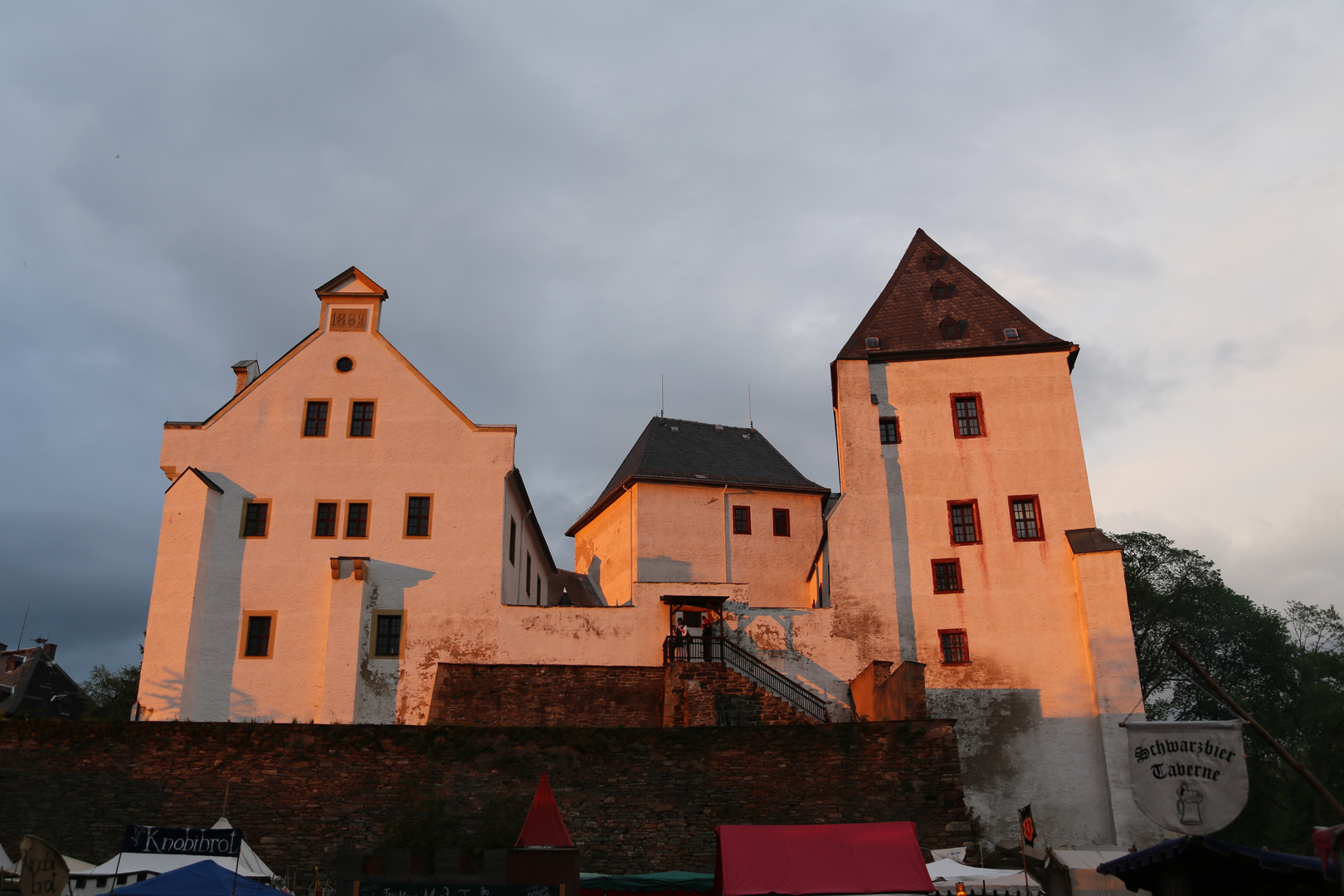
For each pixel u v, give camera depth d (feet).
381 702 103.96
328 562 108.68
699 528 139.13
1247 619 160.86
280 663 105.09
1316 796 153.38
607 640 107.45
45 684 192.54
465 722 101.40
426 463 112.88
